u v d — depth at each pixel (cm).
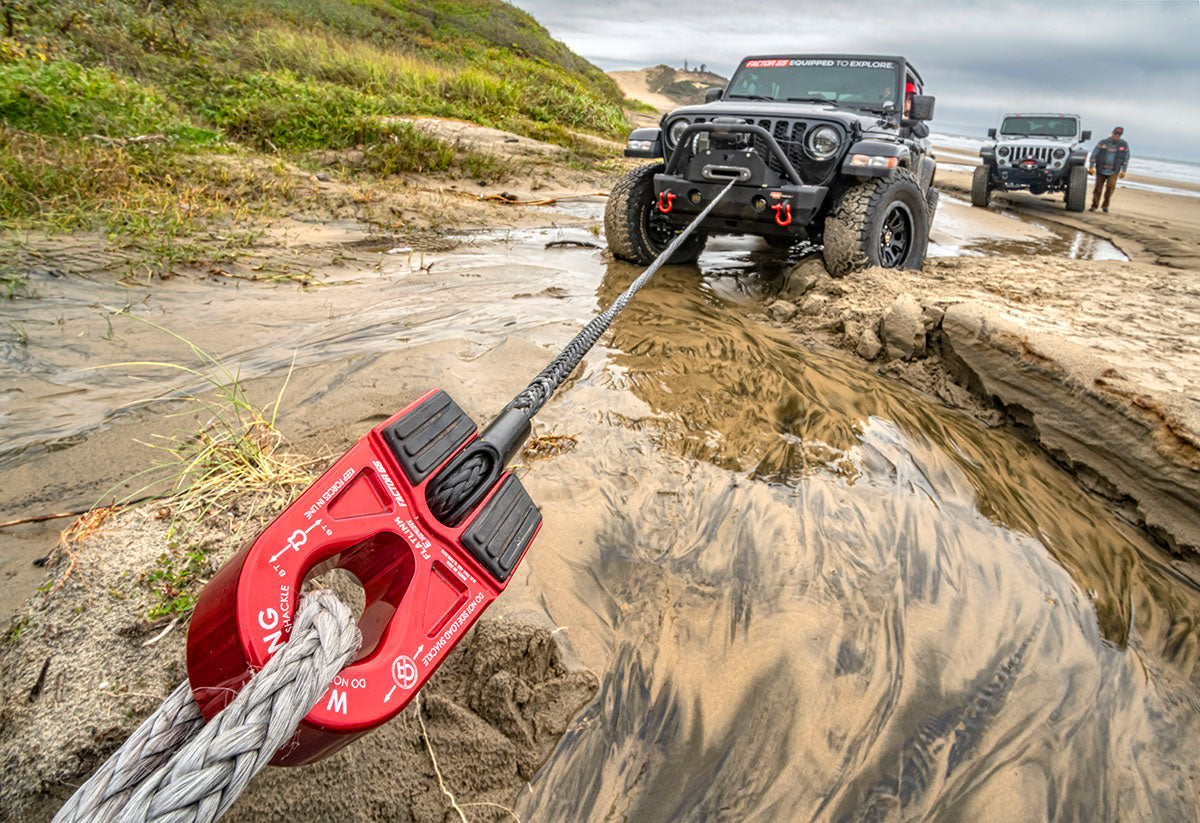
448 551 100
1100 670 217
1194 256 834
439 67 1588
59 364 318
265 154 833
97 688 153
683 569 234
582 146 1256
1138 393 297
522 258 575
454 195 797
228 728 68
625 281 522
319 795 150
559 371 143
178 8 1269
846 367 395
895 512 271
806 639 213
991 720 197
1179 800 183
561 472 269
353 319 404
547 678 191
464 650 191
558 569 224
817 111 513
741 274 576
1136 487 290
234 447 229
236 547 188
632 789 172
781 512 263
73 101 708
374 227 628
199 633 82
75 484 235
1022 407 339
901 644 216
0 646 166
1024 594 242
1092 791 183
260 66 1147
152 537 191
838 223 498
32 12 1002
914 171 701
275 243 539
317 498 91
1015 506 287
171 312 389
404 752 163
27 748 143
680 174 521
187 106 915
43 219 491
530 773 171
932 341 397
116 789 69
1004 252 794
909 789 178
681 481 274
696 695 195
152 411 286
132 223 510
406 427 102
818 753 183
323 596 86
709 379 355
